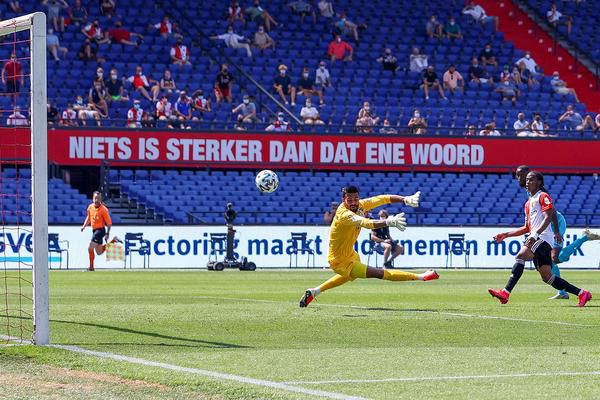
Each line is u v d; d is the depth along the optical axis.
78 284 44.62
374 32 89.12
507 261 68.69
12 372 16.62
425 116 81.88
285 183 73.44
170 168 72.69
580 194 78.88
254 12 85.81
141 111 74.00
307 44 86.06
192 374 16.41
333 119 79.75
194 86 79.31
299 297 35.94
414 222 73.25
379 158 75.25
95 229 59.09
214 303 32.50
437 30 89.75
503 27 94.25
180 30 83.56
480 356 19.08
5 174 67.19
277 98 80.50
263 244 65.12
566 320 26.72
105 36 80.12
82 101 73.62
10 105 71.62
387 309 30.19
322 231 66.06
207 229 64.56
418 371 17.09
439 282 48.88
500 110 83.94
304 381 15.92
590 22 96.25
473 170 76.94
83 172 73.31
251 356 18.83
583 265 69.38
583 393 15.02
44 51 19.83
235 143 72.44
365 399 14.28
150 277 51.69
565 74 91.25
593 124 84.81
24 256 61.53
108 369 16.91
